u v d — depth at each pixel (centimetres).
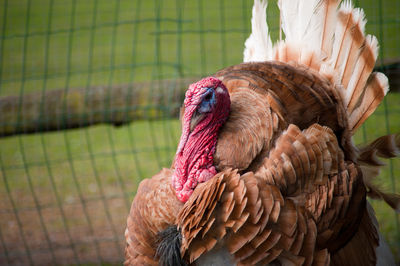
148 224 425
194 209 388
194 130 402
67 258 707
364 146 472
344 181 407
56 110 755
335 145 406
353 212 419
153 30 1694
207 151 400
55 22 1900
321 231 398
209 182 383
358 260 436
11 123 758
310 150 385
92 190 930
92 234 772
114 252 716
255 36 528
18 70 1517
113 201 883
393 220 717
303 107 412
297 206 383
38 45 1741
